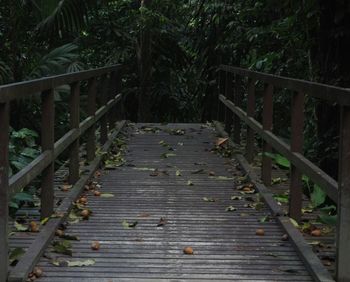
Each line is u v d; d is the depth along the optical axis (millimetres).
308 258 3992
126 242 4527
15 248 4090
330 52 5996
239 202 5789
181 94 15305
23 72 8953
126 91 14375
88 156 7246
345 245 3527
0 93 3256
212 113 13742
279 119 9719
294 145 4832
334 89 3590
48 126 4832
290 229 4668
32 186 6562
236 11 10703
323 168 6125
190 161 7852
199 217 5250
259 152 7949
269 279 3809
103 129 8445
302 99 4797
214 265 4055
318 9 5895
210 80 13484
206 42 12859
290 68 8602
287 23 7004
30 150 6766
